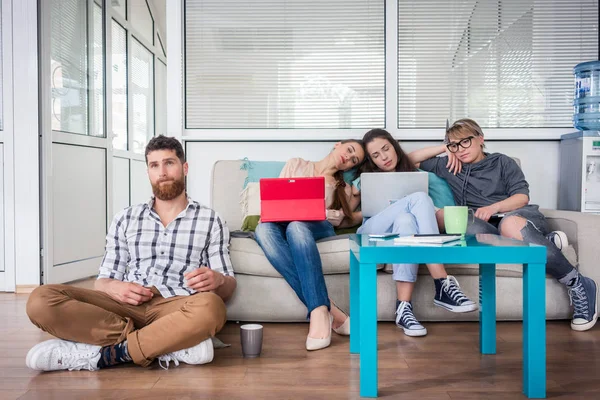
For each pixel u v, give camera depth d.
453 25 3.46
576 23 3.46
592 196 3.07
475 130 2.88
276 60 3.48
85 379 1.78
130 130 5.49
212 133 3.47
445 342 2.23
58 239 3.86
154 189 2.07
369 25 3.47
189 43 3.48
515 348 2.14
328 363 1.95
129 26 5.39
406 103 3.47
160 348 1.83
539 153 3.39
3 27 3.64
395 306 2.53
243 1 3.48
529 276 1.58
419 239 1.69
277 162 3.09
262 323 2.62
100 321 1.86
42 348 1.83
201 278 1.99
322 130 3.47
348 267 2.51
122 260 2.10
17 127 3.65
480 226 2.53
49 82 3.74
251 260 2.51
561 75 3.46
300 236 2.24
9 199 3.66
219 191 3.01
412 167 2.94
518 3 3.46
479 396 1.61
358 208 2.96
